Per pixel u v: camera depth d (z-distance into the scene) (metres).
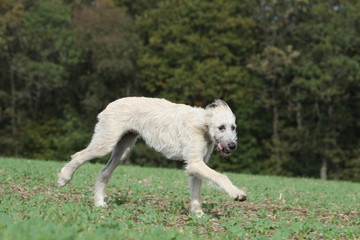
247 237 6.66
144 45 37.56
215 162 33.84
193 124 7.42
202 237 6.27
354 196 13.31
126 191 10.44
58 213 6.62
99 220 6.59
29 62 34.28
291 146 34.19
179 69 33.59
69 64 35.28
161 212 7.79
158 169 19.16
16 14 34.91
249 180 16.83
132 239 5.14
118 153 8.30
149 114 7.84
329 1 34.53
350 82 33.25
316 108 34.97
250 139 34.72
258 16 35.16
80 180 11.41
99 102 35.22
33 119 37.72
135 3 38.03
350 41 32.59
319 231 7.32
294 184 16.58
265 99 33.97
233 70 33.28
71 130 35.44
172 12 35.12
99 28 34.56
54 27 35.31
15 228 4.62
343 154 34.56
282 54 32.03
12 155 36.25
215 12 34.06
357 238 7.10
